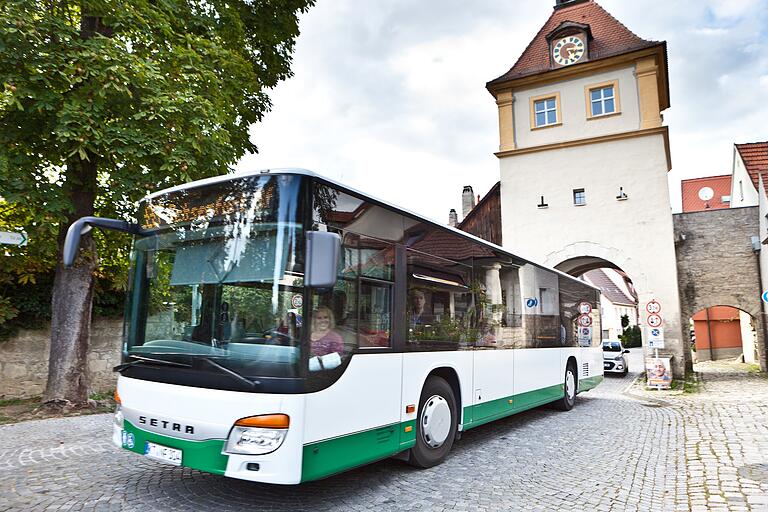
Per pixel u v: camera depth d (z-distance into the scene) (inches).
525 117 831.7
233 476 153.1
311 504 185.0
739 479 225.5
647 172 745.0
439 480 218.7
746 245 803.4
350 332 184.9
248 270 167.3
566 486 215.2
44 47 324.8
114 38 367.9
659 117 743.7
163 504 182.1
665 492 209.0
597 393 593.3
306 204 169.2
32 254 395.5
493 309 306.7
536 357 366.0
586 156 783.1
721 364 1116.5
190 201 187.6
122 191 350.6
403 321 218.4
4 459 242.8
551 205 796.0
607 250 755.4
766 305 772.6
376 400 196.9
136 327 189.9
